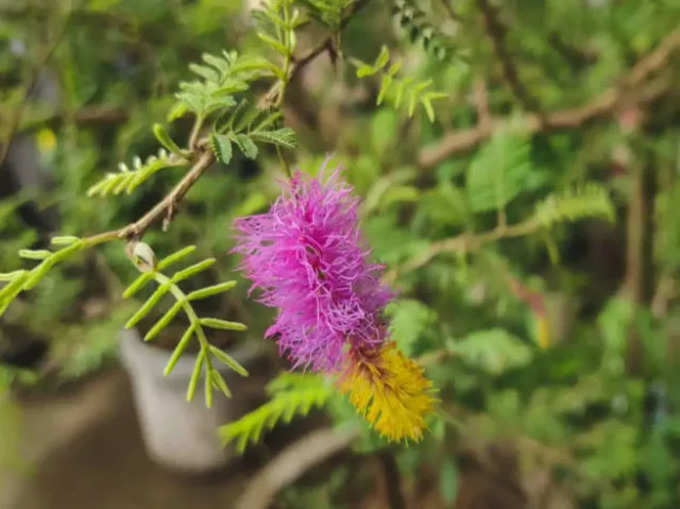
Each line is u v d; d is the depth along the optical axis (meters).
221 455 0.36
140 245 0.10
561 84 0.30
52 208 0.35
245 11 0.24
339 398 0.19
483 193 0.22
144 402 0.35
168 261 0.11
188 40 0.25
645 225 0.30
